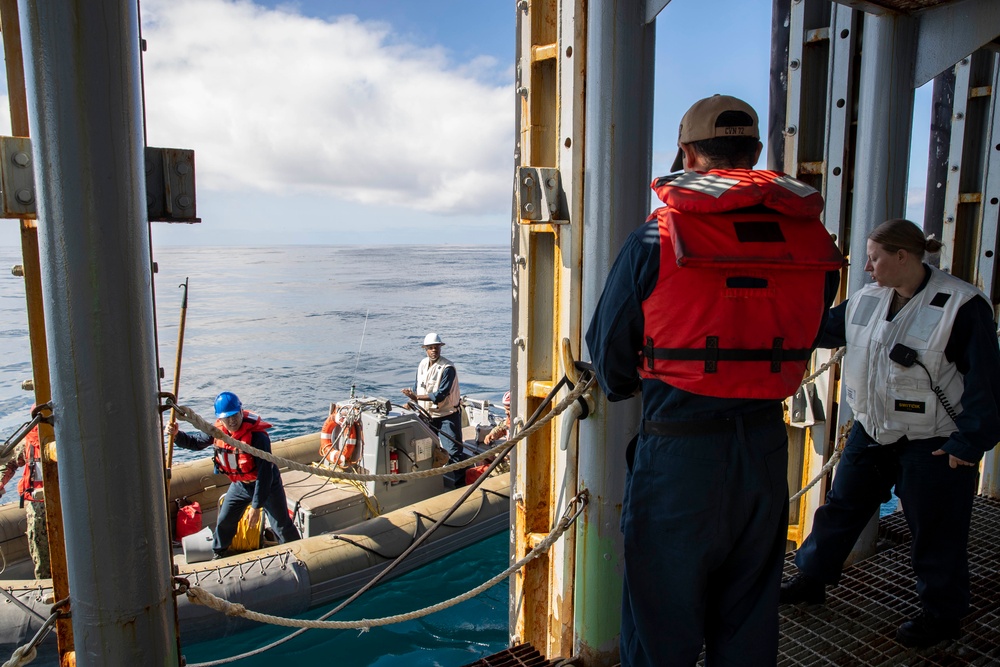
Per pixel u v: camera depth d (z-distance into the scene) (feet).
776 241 5.00
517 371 9.65
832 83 11.07
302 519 23.91
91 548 4.60
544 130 9.11
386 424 25.64
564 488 8.45
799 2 11.76
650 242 5.13
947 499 8.09
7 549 21.50
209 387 65.36
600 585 7.87
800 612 9.32
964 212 15.94
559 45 7.81
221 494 26.68
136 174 4.45
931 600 8.33
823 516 9.22
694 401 5.18
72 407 4.44
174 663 5.10
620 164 7.12
